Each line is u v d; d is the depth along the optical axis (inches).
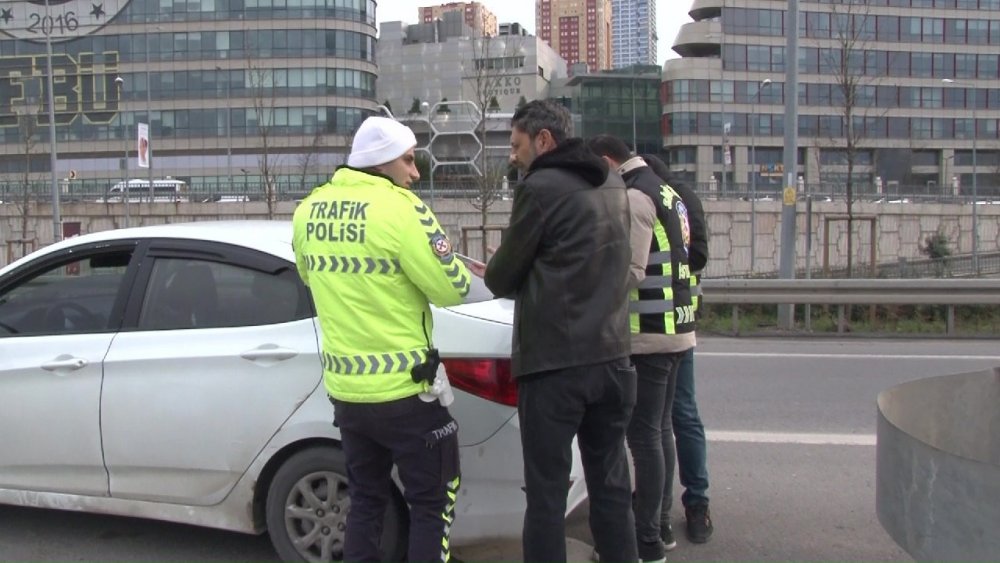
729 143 2797.7
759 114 2824.8
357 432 126.9
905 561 167.2
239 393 153.9
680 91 2819.9
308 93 2657.5
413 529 128.0
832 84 2229.3
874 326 470.6
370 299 122.1
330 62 2664.9
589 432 134.0
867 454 235.9
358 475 130.9
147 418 158.6
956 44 2719.0
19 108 2642.7
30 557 167.3
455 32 3619.6
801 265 1181.1
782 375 347.6
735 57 2817.4
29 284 175.0
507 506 147.3
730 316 497.7
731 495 204.4
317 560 153.3
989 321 476.4
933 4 2691.9
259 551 170.2
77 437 163.2
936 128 2738.7
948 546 92.6
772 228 1195.9
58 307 171.5
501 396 146.9
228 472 155.6
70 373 163.8
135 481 161.6
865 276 742.5
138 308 164.7
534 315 125.9
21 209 1349.7
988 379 117.7
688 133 2822.3
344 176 127.0
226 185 2289.6
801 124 2689.5
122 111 2691.9
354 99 2706.7
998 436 117.4
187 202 1525.6
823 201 1419.8
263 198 1594.5
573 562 162.4
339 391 124.1
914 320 480.1
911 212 1316.4
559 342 124.4
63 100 2699.3
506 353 147.8
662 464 157.5
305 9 2645.2
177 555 168.2
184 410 156.6
